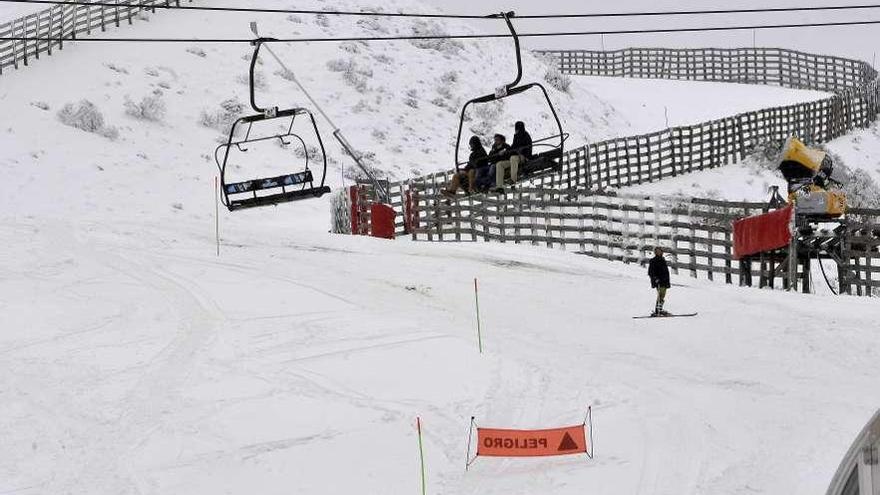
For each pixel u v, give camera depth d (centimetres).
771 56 19188
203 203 11400
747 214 7625
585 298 6512
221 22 15738
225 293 6494
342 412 4378
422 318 5928
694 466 3659
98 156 11938
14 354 5231
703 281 7212
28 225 8669
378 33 16600
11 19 16250
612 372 4909
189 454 3975
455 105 15150
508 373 4897
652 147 14975
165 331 5647
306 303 6253
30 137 12019
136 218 9394
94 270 7094
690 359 5131
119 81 13675
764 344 5375
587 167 11662
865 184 12681
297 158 12838
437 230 9250
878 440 2117
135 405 4506
